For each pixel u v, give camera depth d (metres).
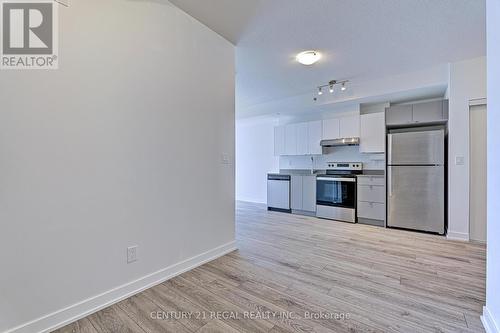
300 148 5.46
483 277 2.20
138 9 1.96
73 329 1.52
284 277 2.21
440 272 2.30
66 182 1.57
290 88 4.65
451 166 3.36
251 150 7.09
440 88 3.80
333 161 5.38
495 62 1.43
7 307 1.35
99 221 1.73
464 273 2.28
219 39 2.74
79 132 1.62
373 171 4.80
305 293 1.94
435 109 3.65
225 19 2.45
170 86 2.20
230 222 2.89
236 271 2.33
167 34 2.17
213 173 2.67
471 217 3.28
